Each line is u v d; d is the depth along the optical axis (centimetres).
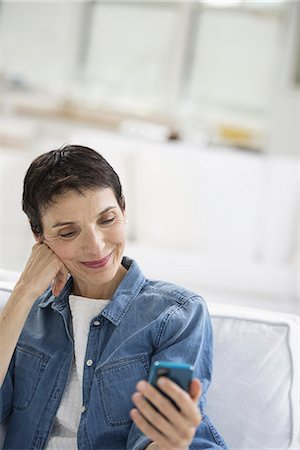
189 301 139
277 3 642
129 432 132
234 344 151
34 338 145
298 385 150
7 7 690
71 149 134
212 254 377
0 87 663
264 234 384
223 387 149
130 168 379
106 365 135
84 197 130
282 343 151
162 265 342
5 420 145
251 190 384
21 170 348
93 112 632
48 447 138
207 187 380
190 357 134
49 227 134
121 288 142
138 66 683
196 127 673
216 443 134
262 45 653
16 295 139
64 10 684
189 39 666
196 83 672
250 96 663
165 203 375
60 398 139
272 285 345
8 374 143
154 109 685
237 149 636
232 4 653
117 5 676
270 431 148
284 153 613
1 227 338
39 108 626
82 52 689
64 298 145
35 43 691
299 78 609
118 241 135
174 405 112
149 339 136
